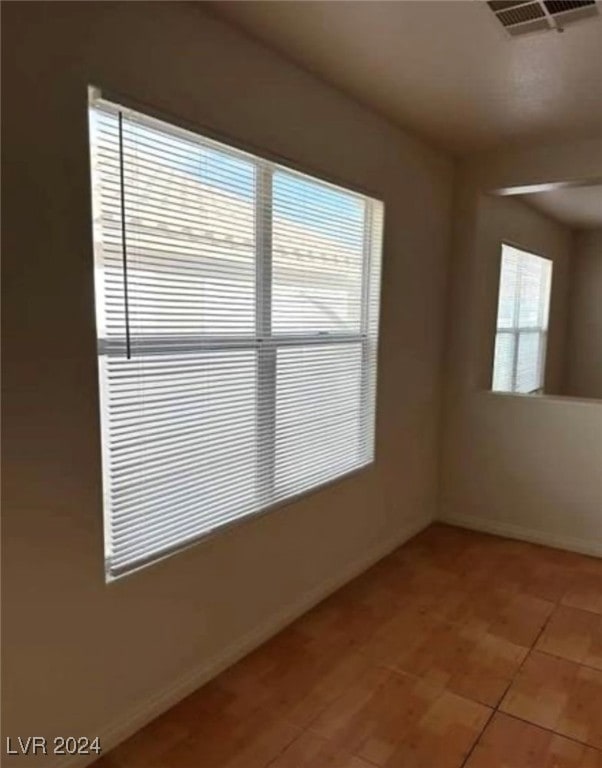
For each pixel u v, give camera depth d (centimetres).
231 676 224
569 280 643
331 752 185
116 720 188
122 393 183
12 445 153
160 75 180
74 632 173
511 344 495
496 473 377
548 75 236
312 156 246
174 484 202
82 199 163
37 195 152
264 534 245
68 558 169
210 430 215
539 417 358
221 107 202
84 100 161
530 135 316
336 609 277
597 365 642
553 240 571
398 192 311
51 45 152
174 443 201
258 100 216
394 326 324
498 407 372
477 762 182
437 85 249
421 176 332
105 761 181
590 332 643
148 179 184
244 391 229
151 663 199
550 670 230
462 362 382
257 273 230
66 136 158
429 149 337
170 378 198
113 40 166
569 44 209
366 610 276
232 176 213
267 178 229
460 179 367
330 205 267
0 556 153
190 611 212
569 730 196
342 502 297
